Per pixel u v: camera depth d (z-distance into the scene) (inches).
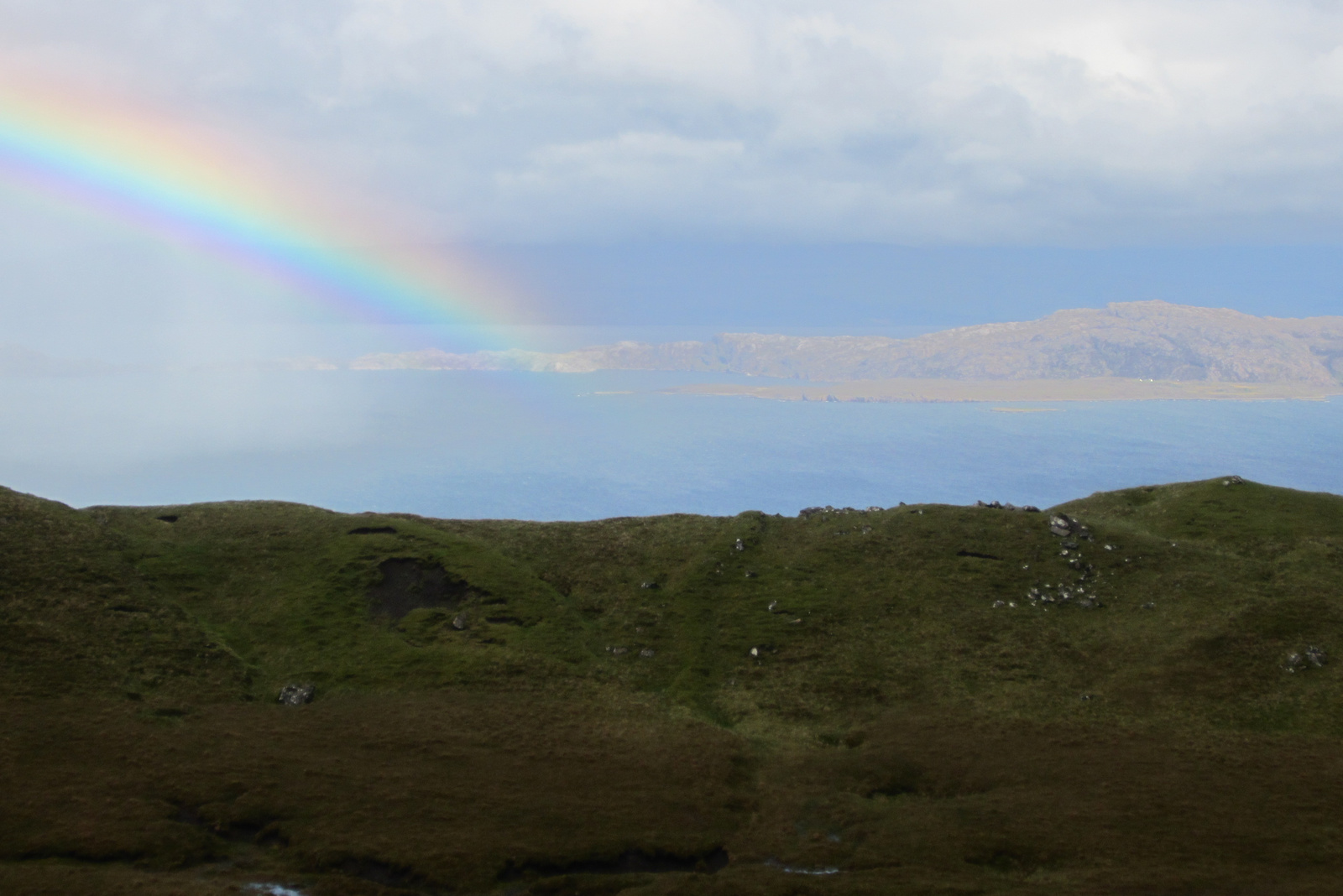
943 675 2620.6
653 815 1887.3
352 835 1731.1
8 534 2785.4
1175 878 1620.3
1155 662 2581.2
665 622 2947.8
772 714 2461.9
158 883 1523.1
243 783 1889.8
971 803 1956.2
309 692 2381.9
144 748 2004.2
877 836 1827.0
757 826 1881.2
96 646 2409.0
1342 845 1715.1
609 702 2468.0
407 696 2406.5
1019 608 2957.7
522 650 2694.4
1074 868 1683.1
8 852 1589.6
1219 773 2025.1
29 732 1990.7
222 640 2603.3
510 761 2094.0
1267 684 2413.9
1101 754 2146.9
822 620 2935.5
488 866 1662.2
